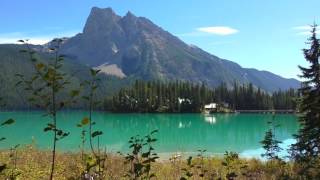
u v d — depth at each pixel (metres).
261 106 180.50
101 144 52.12
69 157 19.48
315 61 21.03
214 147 53.16
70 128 79.38
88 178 6.26
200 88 180.62
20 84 4.66
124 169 14.51
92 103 5.21
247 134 78.44
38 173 11.75
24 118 114.69
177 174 15.31
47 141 50.97
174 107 167.75
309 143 20.08
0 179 6.63
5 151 19.98
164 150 46.12
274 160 22.67
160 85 171.50
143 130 86.44
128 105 165.12
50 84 4.64
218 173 14.42
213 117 146.50
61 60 4.73
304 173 17.16
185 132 81.75
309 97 20.70
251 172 17.72
